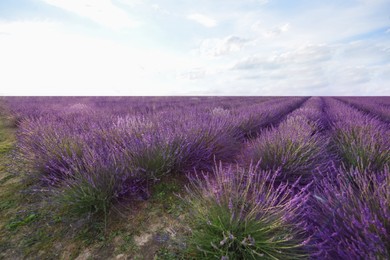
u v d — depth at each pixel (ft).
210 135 11.23
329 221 4.97
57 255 4.94
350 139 11.28
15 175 9.02
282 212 5.16
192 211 5.98
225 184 6.05
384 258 3.66
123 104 40.37
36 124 14.51
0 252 4.98
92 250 5.09
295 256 4.44
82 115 20.25
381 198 4.71
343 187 5.83
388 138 9.54
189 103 44.96
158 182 8.32
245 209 5.60
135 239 5.43
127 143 9.45
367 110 31.91
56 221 6.10
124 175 7.22
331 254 4.48
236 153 12.16
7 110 31.17
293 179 7.82
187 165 9.44
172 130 10.68
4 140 15.30
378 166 7.84
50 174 8.13
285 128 12.46
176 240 5.15
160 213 6.48
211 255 4.66
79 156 8.83
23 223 6.00
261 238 4.68
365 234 4.00
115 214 6.42
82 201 6.15
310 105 37.83
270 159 8.64
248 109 24.66
